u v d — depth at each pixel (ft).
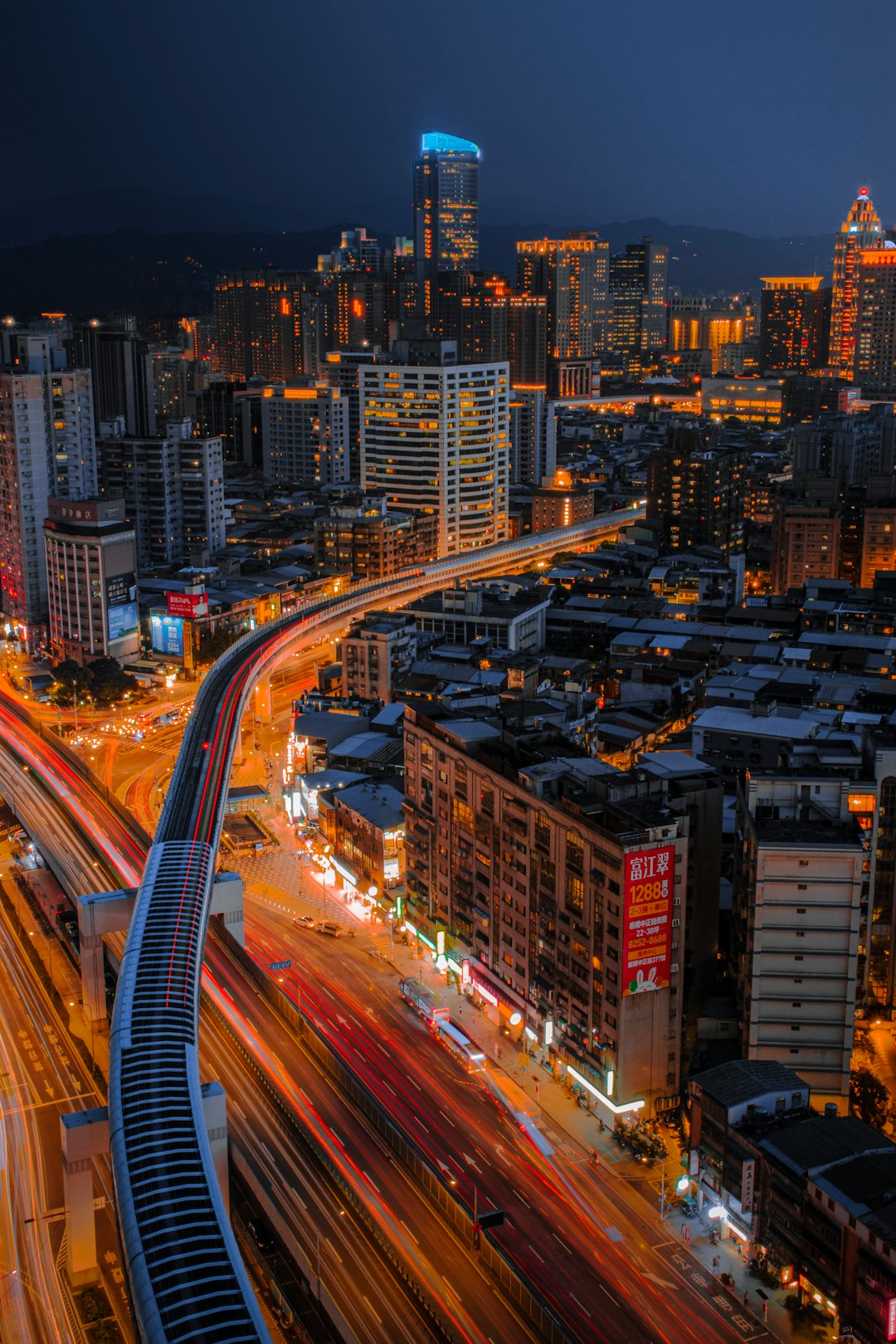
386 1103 631.97
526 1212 558.15
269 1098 633.20
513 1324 496.23
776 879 610.65
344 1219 548.72
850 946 612.29
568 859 644.27
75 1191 543.80
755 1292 521.65
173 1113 531.09
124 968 635.66
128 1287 461.37
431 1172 565.94
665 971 618.85
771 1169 527.40
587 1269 526.98
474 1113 629.10
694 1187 575.79
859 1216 485.97
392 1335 488.44
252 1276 541.34
